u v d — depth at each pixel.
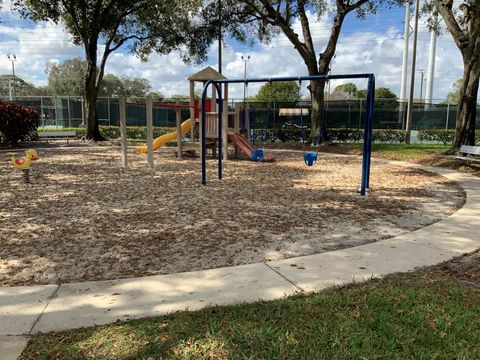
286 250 4.49
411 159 13.38
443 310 2.92
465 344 2.49
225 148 13.00
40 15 17.50
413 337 2.56
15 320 2.89
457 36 12.66
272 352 2.40
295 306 3.00
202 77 13.18
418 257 4.20
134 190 7.97
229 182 8.98
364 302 3.05
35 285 3.54
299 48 17.17
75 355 2.42
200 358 2.35
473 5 12.23
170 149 16.55
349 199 7.24
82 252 4.41
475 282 3.53
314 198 7.30
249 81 8.64
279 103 23.41
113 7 19.09
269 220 5.75
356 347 2.44
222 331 2.64
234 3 18.14
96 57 19.41
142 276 3.74
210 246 4.61
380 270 3.83
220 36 19.58
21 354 2.46
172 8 18.77
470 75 12.69
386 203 6.94
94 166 11.48
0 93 81.50
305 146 17.66
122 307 3.07
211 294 3.29
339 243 4.76
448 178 9.70
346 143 19.39
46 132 19.38
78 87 69.44
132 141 21.05
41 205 6.66
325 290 3.35
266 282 3.54
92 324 2.82
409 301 3.07
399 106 26.48
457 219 5.83
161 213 6.11
